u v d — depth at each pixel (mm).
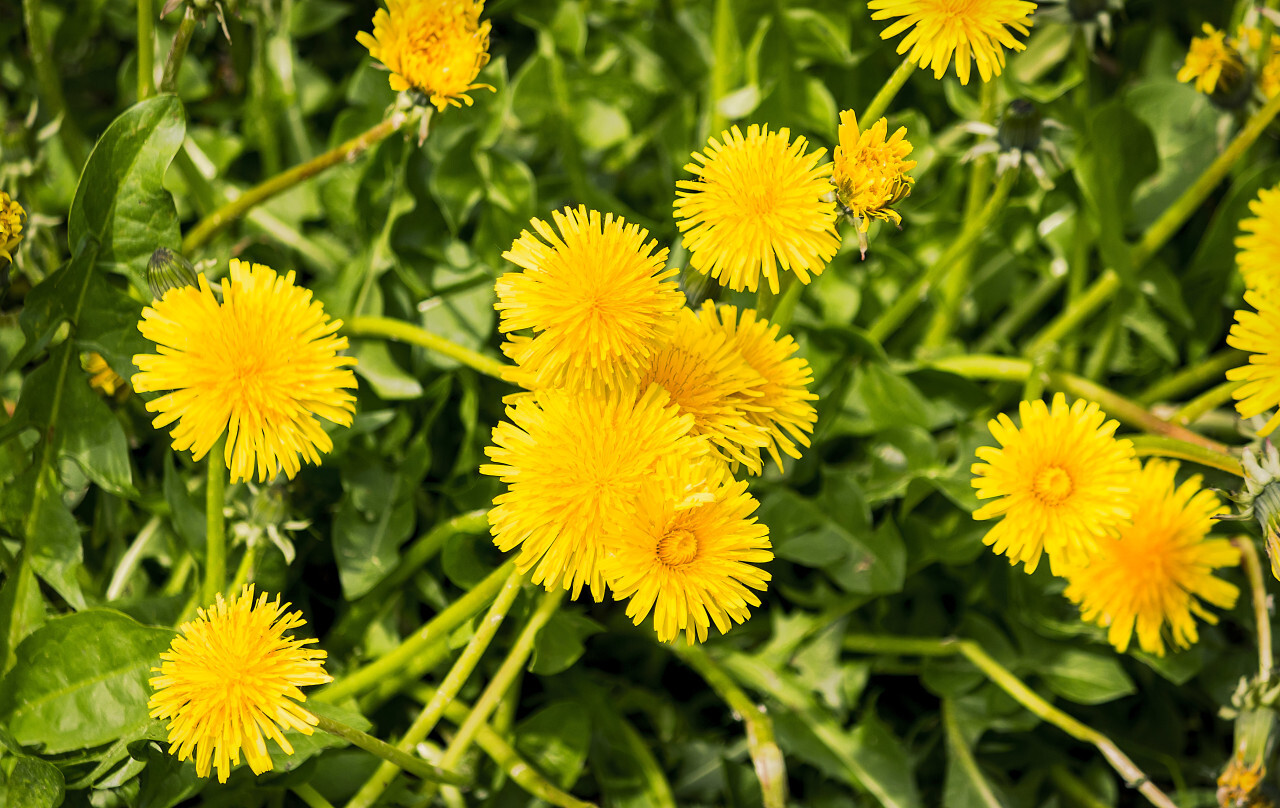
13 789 605
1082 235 723
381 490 683
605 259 570
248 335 569
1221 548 656
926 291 697
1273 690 642
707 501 567
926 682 704
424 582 688
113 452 646
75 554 646
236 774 636
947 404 707
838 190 579
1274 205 650
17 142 683
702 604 570
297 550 686
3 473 658
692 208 582
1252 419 664
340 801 661
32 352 631
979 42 593
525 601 664
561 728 679
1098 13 687
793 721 692
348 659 683
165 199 631
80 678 620
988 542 602
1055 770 713
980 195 713
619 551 568
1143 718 722
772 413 595
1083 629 691
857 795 700
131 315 640
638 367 578
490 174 715
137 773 615
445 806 684
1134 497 614
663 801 680
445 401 699
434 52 610
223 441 613
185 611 657
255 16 717
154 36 641
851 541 693
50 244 701
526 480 571
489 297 703
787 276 613
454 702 677
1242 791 644
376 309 700
